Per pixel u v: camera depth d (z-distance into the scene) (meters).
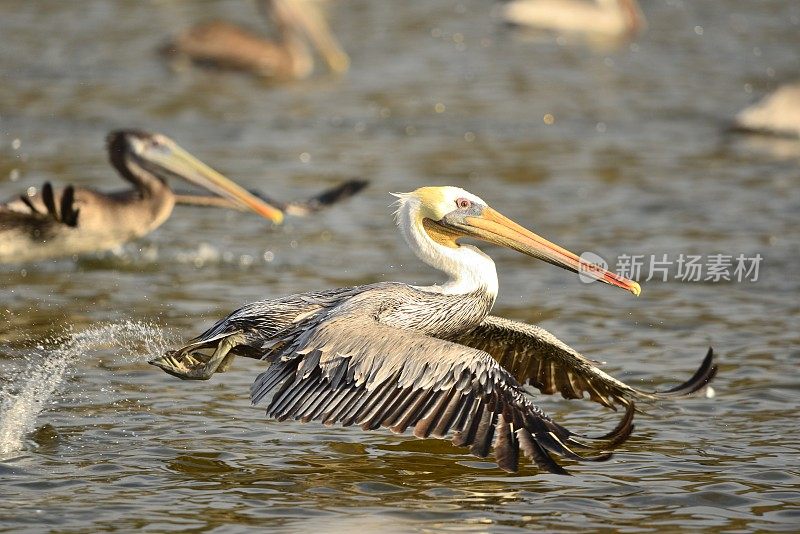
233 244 17.05
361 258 16.28
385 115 26.30
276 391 8.99
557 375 10.27
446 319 9.69
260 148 22.98
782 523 8.26
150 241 17.14
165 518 8.23
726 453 9.71
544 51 33.75
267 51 31.12
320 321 8.98
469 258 9.91
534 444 7.95
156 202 16.27
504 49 33.97
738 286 15.00
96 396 10.87
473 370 8.31
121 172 16.36
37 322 13.05
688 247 16.62
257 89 29.42
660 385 11.45
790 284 15.03
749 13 38.81
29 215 15.02
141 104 27.11
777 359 12.22
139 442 9.79
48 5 39.00
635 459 9.59
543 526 8.18
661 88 29.19
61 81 29.23
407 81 30.02
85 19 37.28
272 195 19.31
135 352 12.16
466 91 28.78
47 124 24.53
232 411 10.62
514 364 10.33
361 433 10.18
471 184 20.30
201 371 9.41
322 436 10.07
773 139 24.22
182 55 31.45
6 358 11.77
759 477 9.15
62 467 9.20
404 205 10.04
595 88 29.17
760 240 17.00
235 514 8.32
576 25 36.31
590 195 19.59
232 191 16.50
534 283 15.21
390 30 36.44
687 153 22.86
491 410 8.14
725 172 21.30
